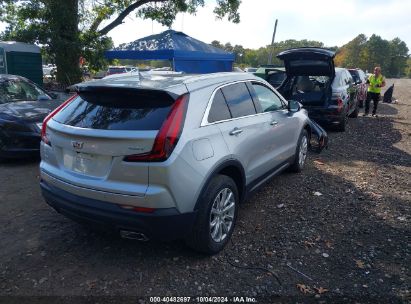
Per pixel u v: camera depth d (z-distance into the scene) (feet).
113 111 10.82
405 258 11.89
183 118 10.44
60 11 42.45
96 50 45.85
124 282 10.52
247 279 10.74
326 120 31.73
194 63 38.27
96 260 11.62
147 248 12.35
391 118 44.09
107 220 10.34
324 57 28.68
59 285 10.36
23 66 44.04
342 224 14.28
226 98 12.87
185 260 11.67
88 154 10.64
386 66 426.51
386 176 20.27
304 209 15.65
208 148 11.10
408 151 26.66
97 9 48.29
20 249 12.22
